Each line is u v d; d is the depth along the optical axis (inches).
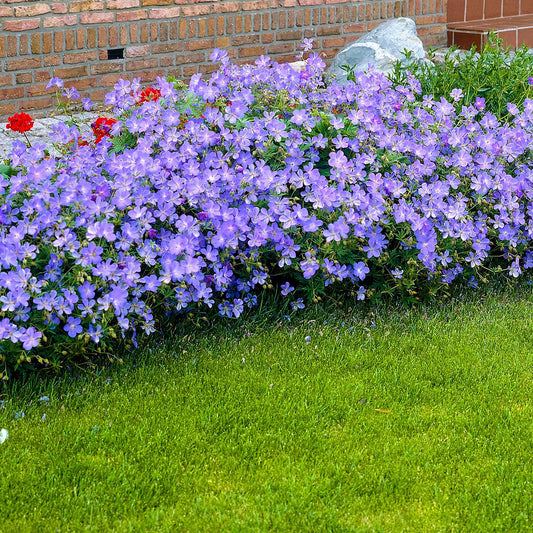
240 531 115.0
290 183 190.2
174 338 174.9
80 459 130.6
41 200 160.7
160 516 118.2
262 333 177.8
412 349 173.0
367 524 117.4
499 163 212.2
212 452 133.8
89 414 144.1
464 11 420.8
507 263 215.9
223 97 208.7
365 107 205.9
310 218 178.4
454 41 406.9
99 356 164.6
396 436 139.9
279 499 121.8
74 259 162.4
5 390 150.2
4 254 150.2
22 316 148.9
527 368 165.2
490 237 211.5
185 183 178.1
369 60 326.3
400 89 229.8
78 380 154.9
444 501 122.5
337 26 366.9
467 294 202.8
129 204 165.6
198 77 203.2
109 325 165.2
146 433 137.7
